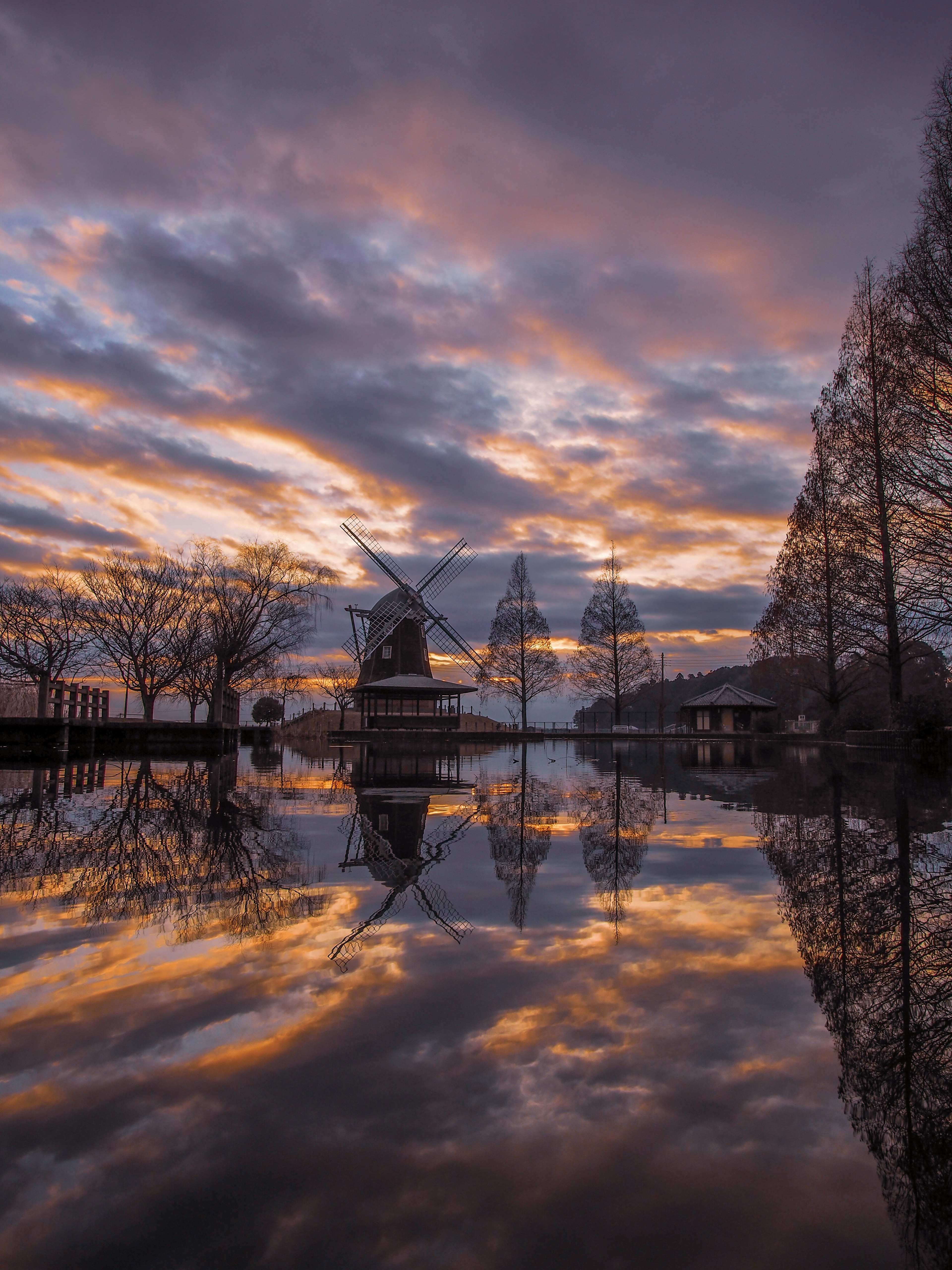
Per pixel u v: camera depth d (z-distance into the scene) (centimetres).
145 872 552
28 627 3506
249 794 1145
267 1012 289
